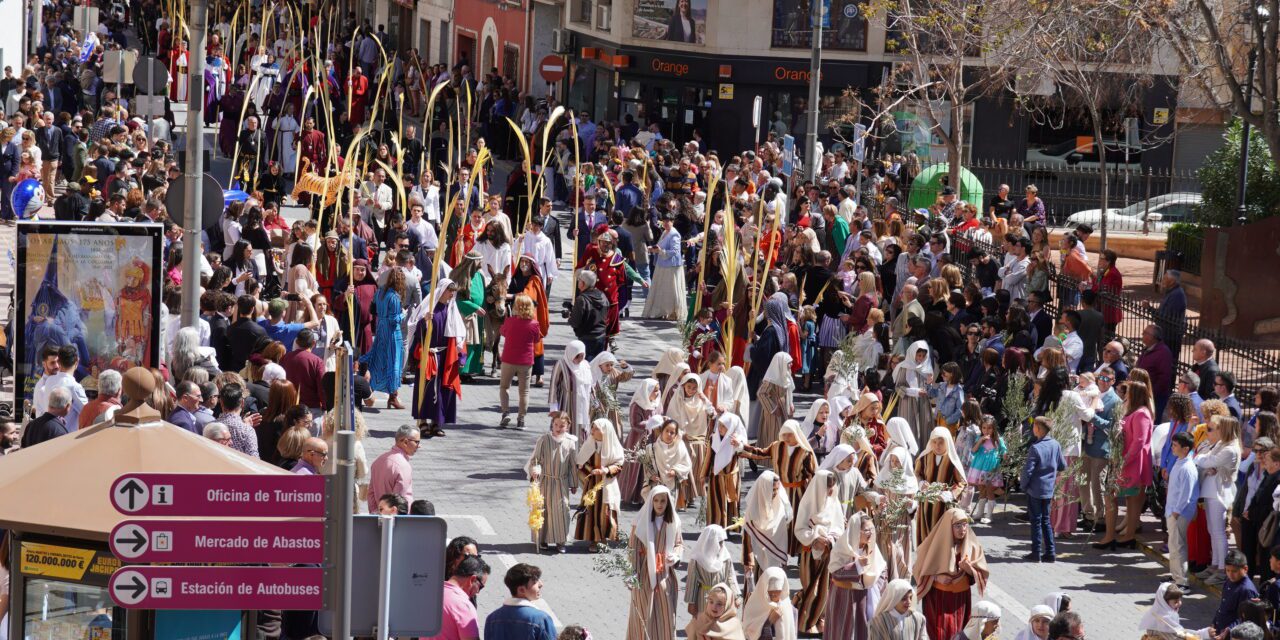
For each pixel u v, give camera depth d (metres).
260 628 23.30
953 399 37.81
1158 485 35.47
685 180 62.75
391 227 53.28
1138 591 31.94
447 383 39.78
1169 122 85.00
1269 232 53.59
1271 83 48.94
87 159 64.88
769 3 90.31
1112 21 64.94
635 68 92.62
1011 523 36.31
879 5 71.88
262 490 13.55
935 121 70.19
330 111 69.25
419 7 128.38
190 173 34.56
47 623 16.84
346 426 15.97
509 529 33.28
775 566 27.30
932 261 48.50
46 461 16.59
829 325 47.16
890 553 29.09
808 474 31.11
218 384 30.06
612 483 32.22
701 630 24.11
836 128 82.31
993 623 25.11
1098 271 49.78
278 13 114.31
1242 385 42.12
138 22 120.38
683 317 55.53
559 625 28.02
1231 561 27.36
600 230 53.94
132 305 32.41
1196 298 62.62
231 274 43.66
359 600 14.20
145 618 16.70
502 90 92.31
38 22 101.44
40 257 31.94
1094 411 35.00
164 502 13.43
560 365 36.12
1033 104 85.81
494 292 46.66
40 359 32.28
